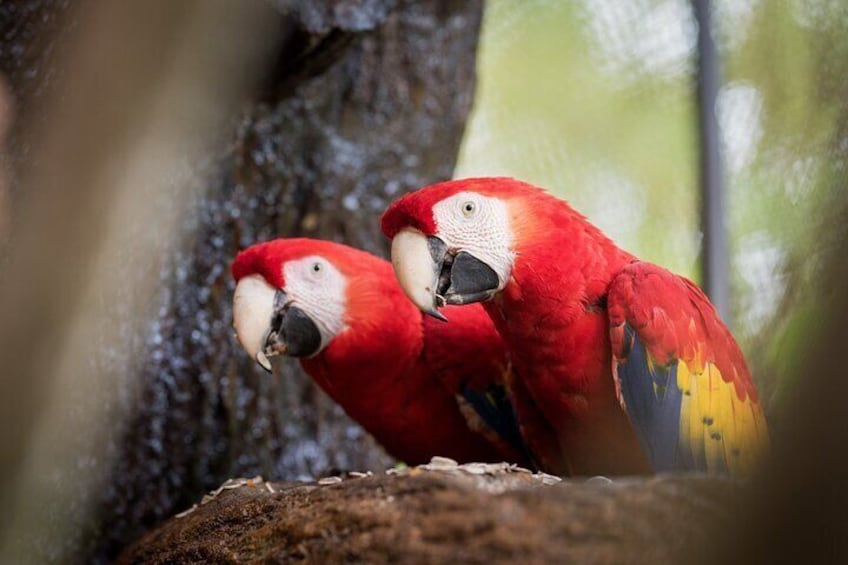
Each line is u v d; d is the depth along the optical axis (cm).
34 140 470
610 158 1538
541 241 784
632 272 786
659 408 762
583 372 791
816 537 380
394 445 1008
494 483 579
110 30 438
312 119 1155
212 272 1085
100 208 455
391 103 1187
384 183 1172
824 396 364
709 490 514
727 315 1143
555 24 1554
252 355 929
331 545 567
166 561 721
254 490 751
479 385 942
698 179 1245
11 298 455
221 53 474
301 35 1017
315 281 946
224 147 1068
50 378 479
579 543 508
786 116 1231
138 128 452
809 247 420
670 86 1512
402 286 793
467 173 1560
